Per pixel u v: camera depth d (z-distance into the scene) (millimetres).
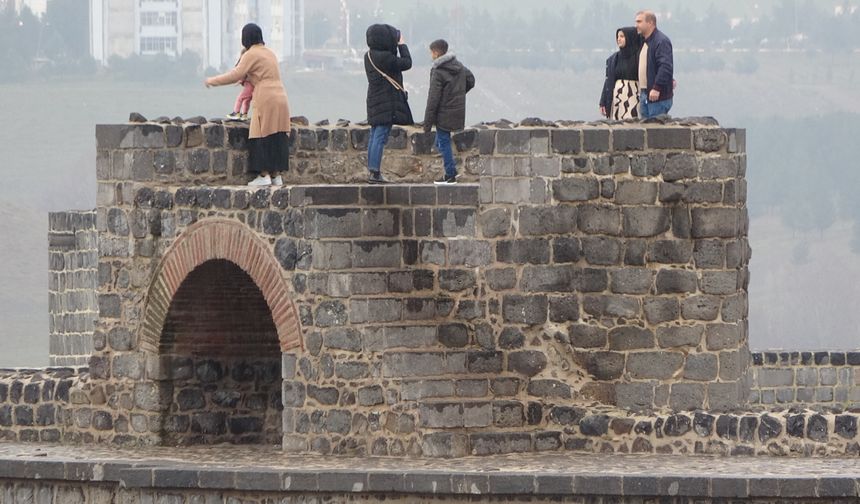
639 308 69000
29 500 69062
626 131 68875
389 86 72062
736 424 66312
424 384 67812
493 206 68938
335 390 68500
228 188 71250
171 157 74000
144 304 74062
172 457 69812
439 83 72312
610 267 69000
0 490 69562
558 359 69062
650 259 68938
